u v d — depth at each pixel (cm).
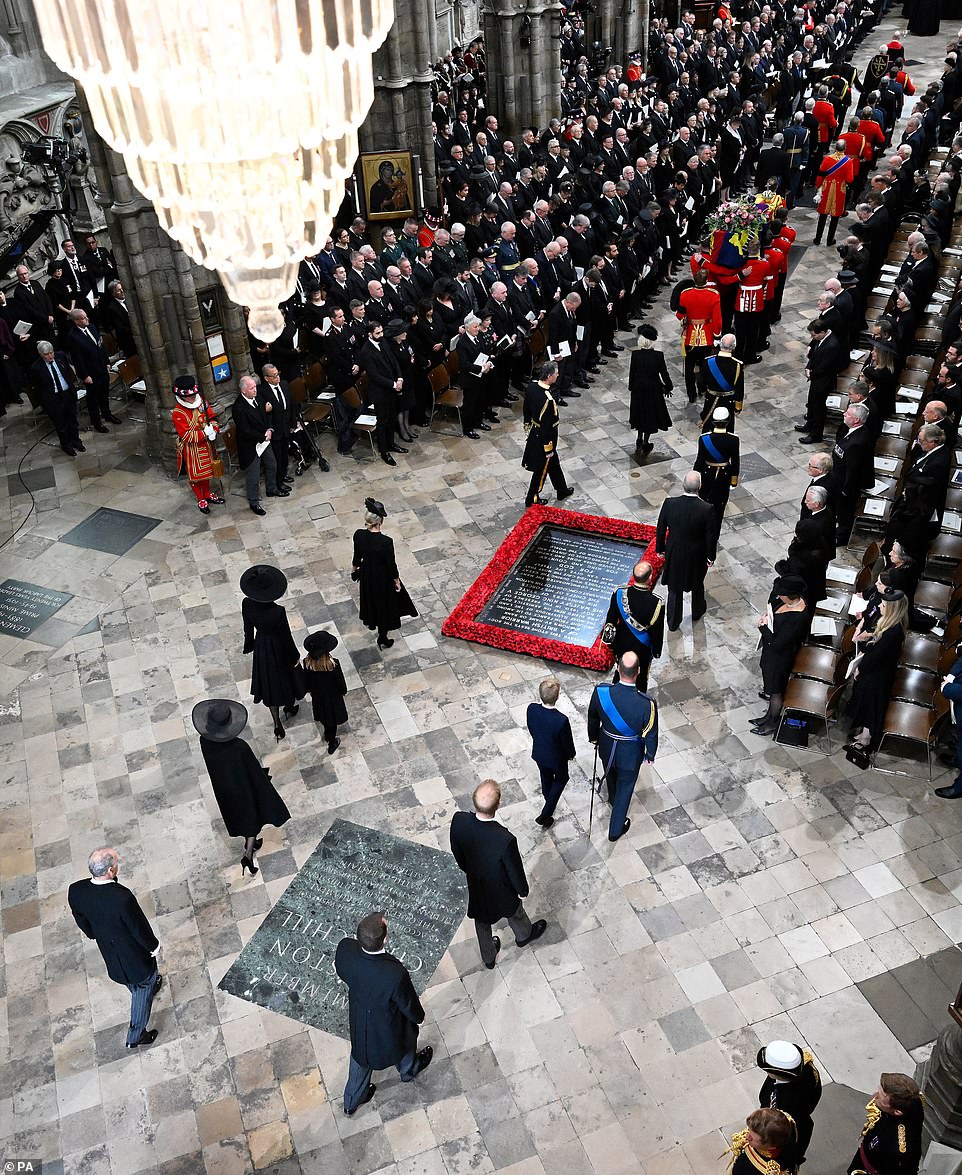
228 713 868
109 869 761
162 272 1361
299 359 1527
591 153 2252
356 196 2056
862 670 959
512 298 1577
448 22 2970
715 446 1202
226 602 1250
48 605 1259
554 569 1273
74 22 384
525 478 1444
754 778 1007
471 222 1912
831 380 1438
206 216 460
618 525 1320
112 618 1237
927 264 1600
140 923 775
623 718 883
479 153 2127
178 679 1149
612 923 884
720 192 2267
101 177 1285
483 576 1252
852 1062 780
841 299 1466
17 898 935
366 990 704
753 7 3272
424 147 2069
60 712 1117
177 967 872
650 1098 766
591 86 2666
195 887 934
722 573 1259
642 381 1399
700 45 2822
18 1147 759
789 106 2667
